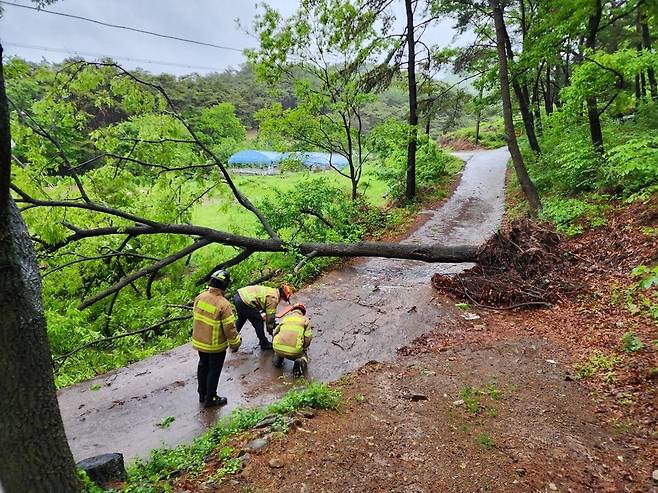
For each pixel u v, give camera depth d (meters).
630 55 10.54
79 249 10.30
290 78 15.42
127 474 3.74
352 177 16.77
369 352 6.57
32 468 2.62
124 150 9.97
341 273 10.38
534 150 18.30
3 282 2.39
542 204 11.83
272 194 18.81
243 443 3.98
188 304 9.86
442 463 3.66
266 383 5.93
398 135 15.95
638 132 13.25
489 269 8.73
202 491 3.29
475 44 18.41
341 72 15.22
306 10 14.00
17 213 2.56
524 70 12.82
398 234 13.63
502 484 3.39
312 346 6.95
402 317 7.69
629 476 3.44
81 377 6.95
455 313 7.63
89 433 5.10
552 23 10.73
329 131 16.19
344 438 4.02
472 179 22.72
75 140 13.24
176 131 9.63
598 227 9.45
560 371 5.25
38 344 2.59
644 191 9.59
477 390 4.92
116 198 9.48
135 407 5.61
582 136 14.00
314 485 3.38
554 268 8.25
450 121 28.95
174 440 4.79
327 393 4.91
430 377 5.34
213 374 5.33
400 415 4.46
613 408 4.38
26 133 8.05
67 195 9.10
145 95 9.30
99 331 9.55
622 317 6.21
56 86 8.26
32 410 2.58
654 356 5.03
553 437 3.99
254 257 12.27
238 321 6.91
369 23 14.66
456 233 13.43
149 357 7.20
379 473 3.53
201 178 10.05
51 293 10.12
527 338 6.30
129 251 10.76
